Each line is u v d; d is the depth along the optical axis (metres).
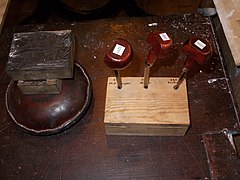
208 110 0.38
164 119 0.33
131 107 0.34
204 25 0.45
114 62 0.28
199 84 0.40
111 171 0.35
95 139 0.37
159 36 0.28
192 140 0.37
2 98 0.40
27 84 0.34
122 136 0.37
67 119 0.35
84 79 0.38
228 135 0.36
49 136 0.37
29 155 0.36
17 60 0.33
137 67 0.42
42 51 0.33
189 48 0.29
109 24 0.46
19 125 0.35
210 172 0.34
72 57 0.34
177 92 0.34
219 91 0.40
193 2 0.83
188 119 0.33
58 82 0.34
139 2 0.78
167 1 0.82
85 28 0.46
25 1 0.87
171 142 0.37
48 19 0.79
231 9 0.39
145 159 0.36
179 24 0.46
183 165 0.35
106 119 0.33
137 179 0.34
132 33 0.45
